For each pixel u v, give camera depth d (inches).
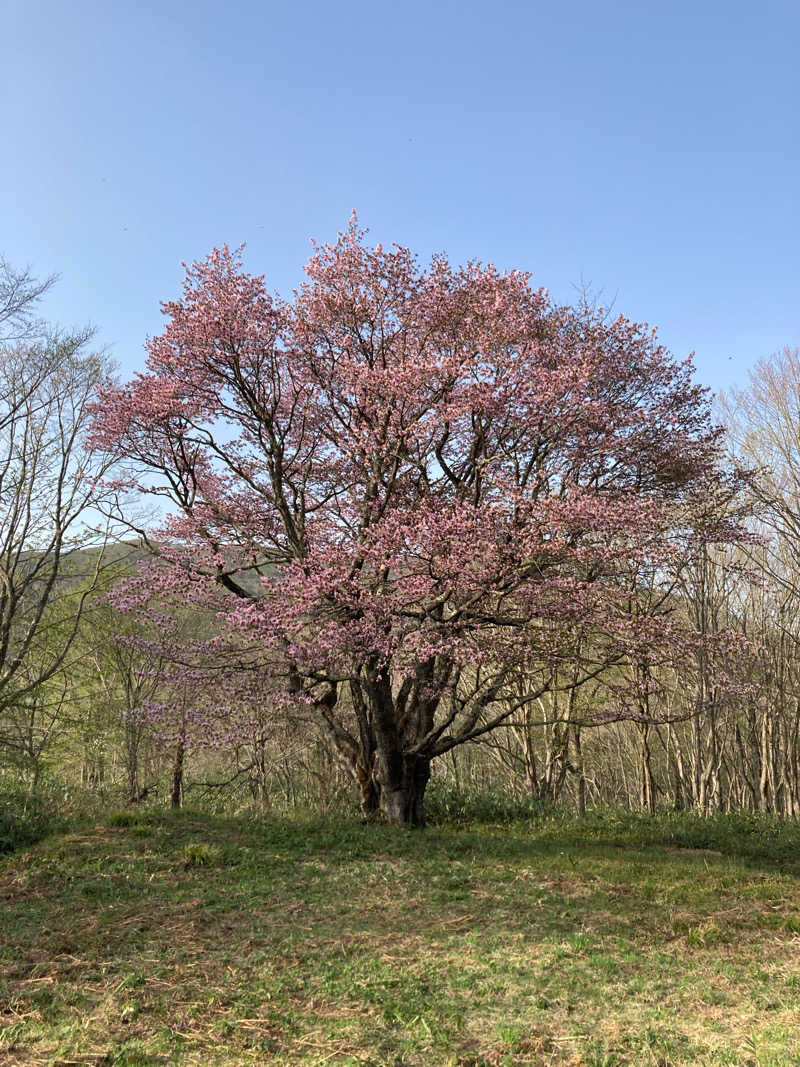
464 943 280.1
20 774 698.2
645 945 280.7
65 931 286.2
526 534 406.9
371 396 480.4
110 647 686.5
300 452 565.6
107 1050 193.5
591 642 475.5
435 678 529.7
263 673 477.4
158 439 526.0
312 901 334.0
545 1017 217.2
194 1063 188.7
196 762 830.5
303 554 498.0
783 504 746.2
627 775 1158.3
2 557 690.8
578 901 337.7
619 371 527.5
